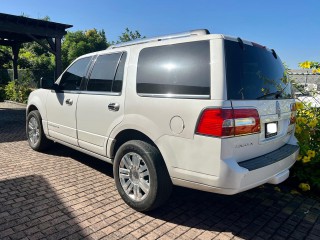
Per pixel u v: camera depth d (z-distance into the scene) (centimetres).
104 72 396
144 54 343
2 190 384
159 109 306
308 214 346
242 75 286
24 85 1636
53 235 282
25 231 288
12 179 424
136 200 332
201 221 320
